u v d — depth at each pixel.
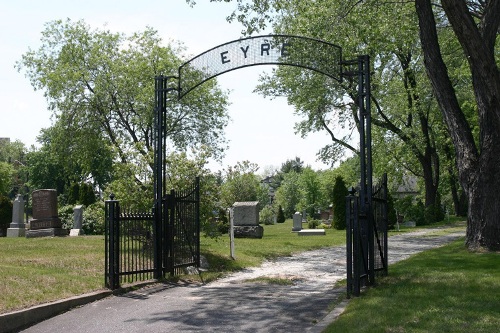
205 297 11.54
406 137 37.53
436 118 38.16
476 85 16.47
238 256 18.95
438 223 43.38
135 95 34.59
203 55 14.08
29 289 10.77
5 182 71.38
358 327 7.87
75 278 12.48
